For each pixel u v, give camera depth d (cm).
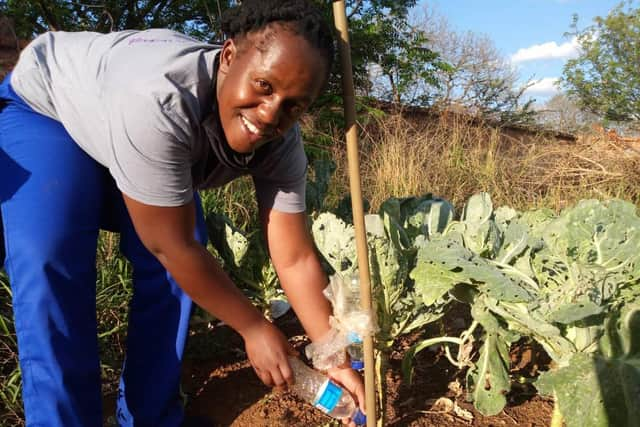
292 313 326
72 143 172
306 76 124
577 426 158
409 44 1150
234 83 130
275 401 233
